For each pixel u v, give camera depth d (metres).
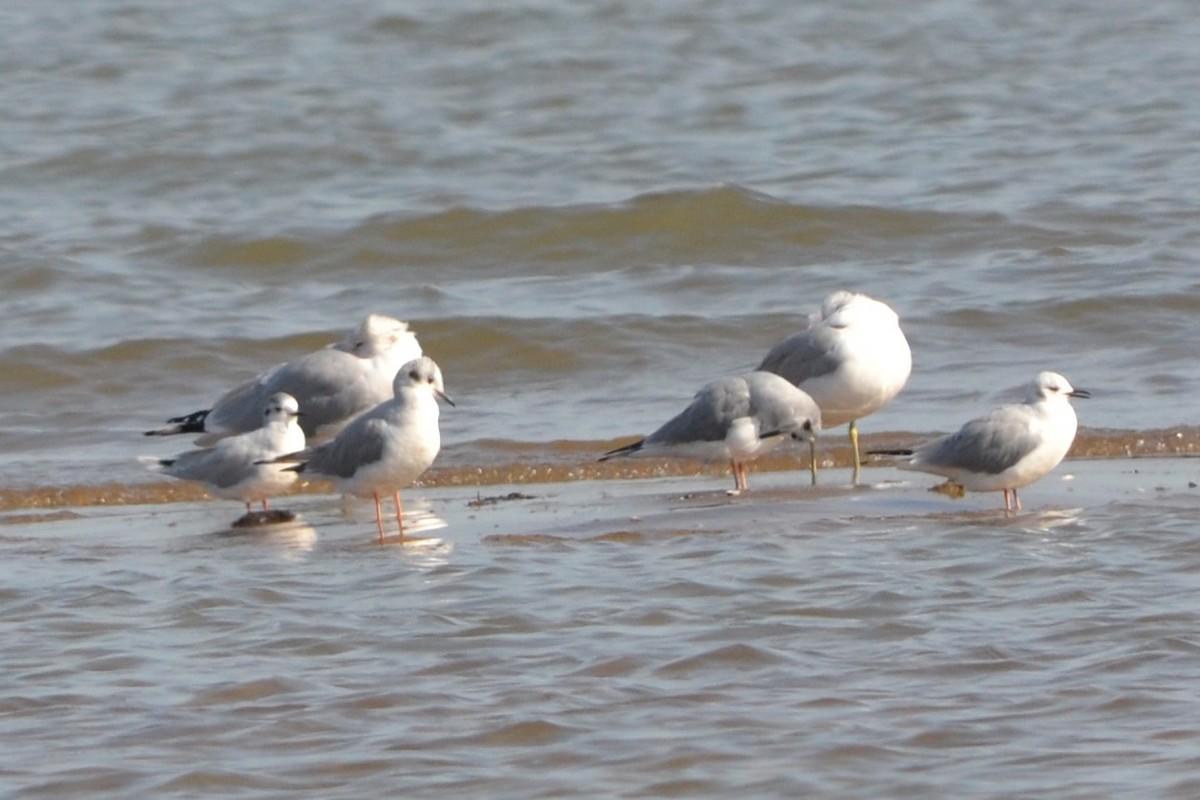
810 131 31.70
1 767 8.84
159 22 37.72
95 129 31.44
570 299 23.84
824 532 13.38
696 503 14.80
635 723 9.23
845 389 15.75
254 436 14.97
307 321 22.98
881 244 25.81
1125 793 8.16
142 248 26.11
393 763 8.78
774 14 38.25
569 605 11.42
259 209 28.12
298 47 36.16
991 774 8.45
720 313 22.62
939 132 31.47
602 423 18.50
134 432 19.02
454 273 25.62
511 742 9.03
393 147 30.88
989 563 12.20
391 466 13.99
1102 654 10.10
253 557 13.28
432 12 37.84
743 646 10.38
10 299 24.06
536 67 35.06
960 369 20.02
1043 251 24.92
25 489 16.39
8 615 11.59
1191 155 29.41
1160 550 12.43
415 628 11.00
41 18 37.81
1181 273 23.36
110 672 10.30
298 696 9.79
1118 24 37.56
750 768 8.61
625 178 29.34
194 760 8.88
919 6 38.94
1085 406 18.12
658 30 37.25
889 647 10.38
